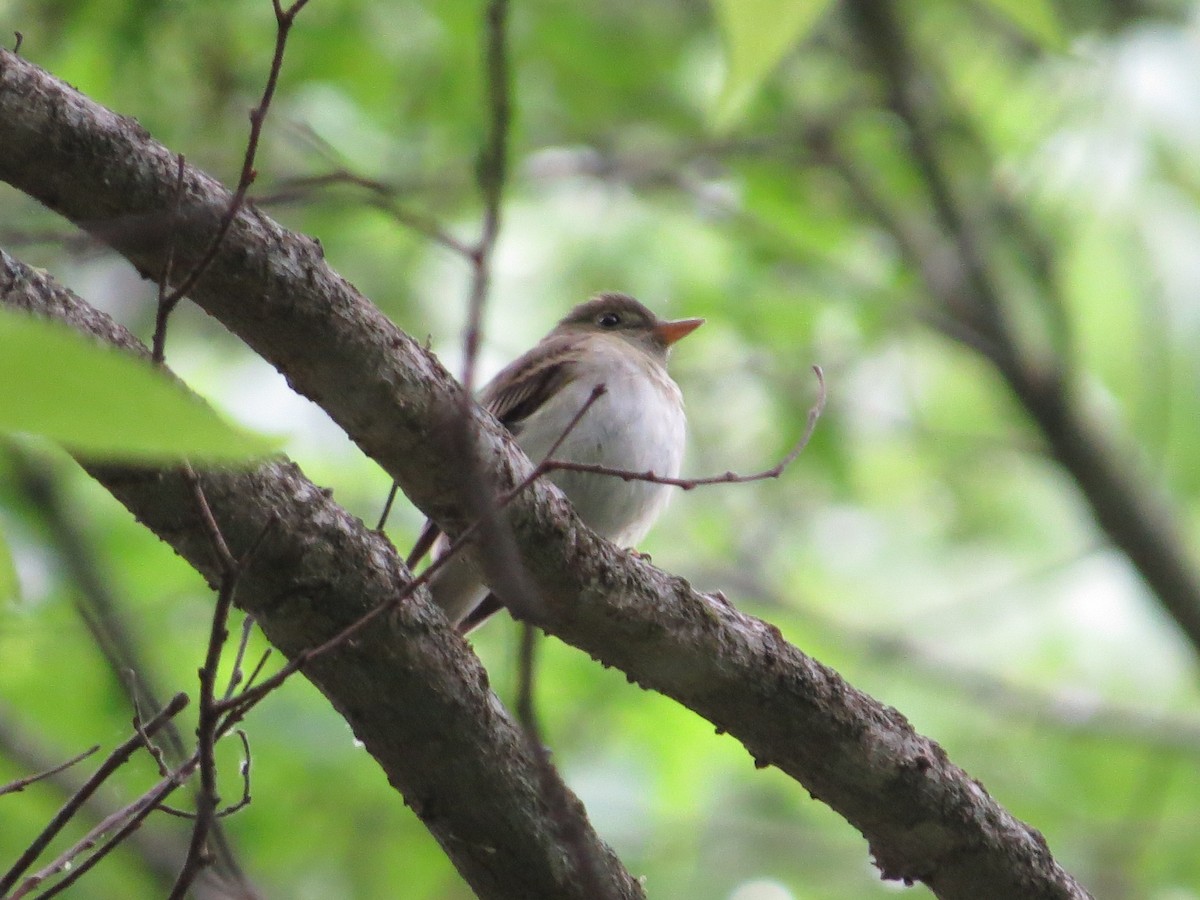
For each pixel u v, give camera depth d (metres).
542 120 12.80
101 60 10.73
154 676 8.20
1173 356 12.89
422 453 4.93
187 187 4.60
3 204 6.54
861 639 13.80
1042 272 12.74
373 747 5.29
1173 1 12.39
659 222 13.76
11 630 7.82
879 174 13.82
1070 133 12.58
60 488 9.62
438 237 4.33
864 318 13.59
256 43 11.25
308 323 4.71
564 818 4.39
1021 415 13.48
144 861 8.85
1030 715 13.30
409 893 10.88
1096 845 12.22
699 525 14.48
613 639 5.34
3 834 9.58
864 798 5.61
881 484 15.50
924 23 13.69
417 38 11.84
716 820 12.09
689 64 13.04
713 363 13.59
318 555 4.96
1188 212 12.59
